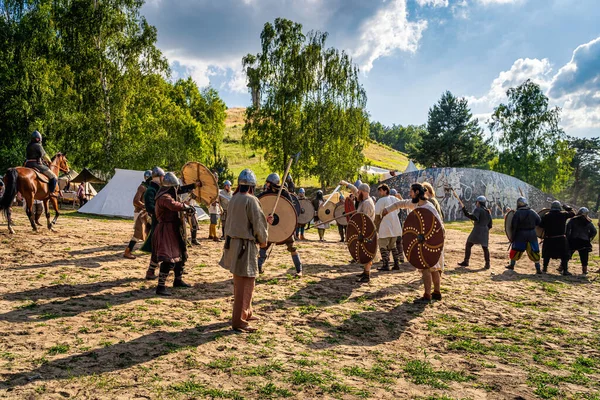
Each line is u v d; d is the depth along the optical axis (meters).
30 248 10.02
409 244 7.23
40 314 5.55
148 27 33.06
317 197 18.05
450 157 61.84
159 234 6.98
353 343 5.27
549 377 4.47
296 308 6.61
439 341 5.55
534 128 53.88
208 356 4.48
